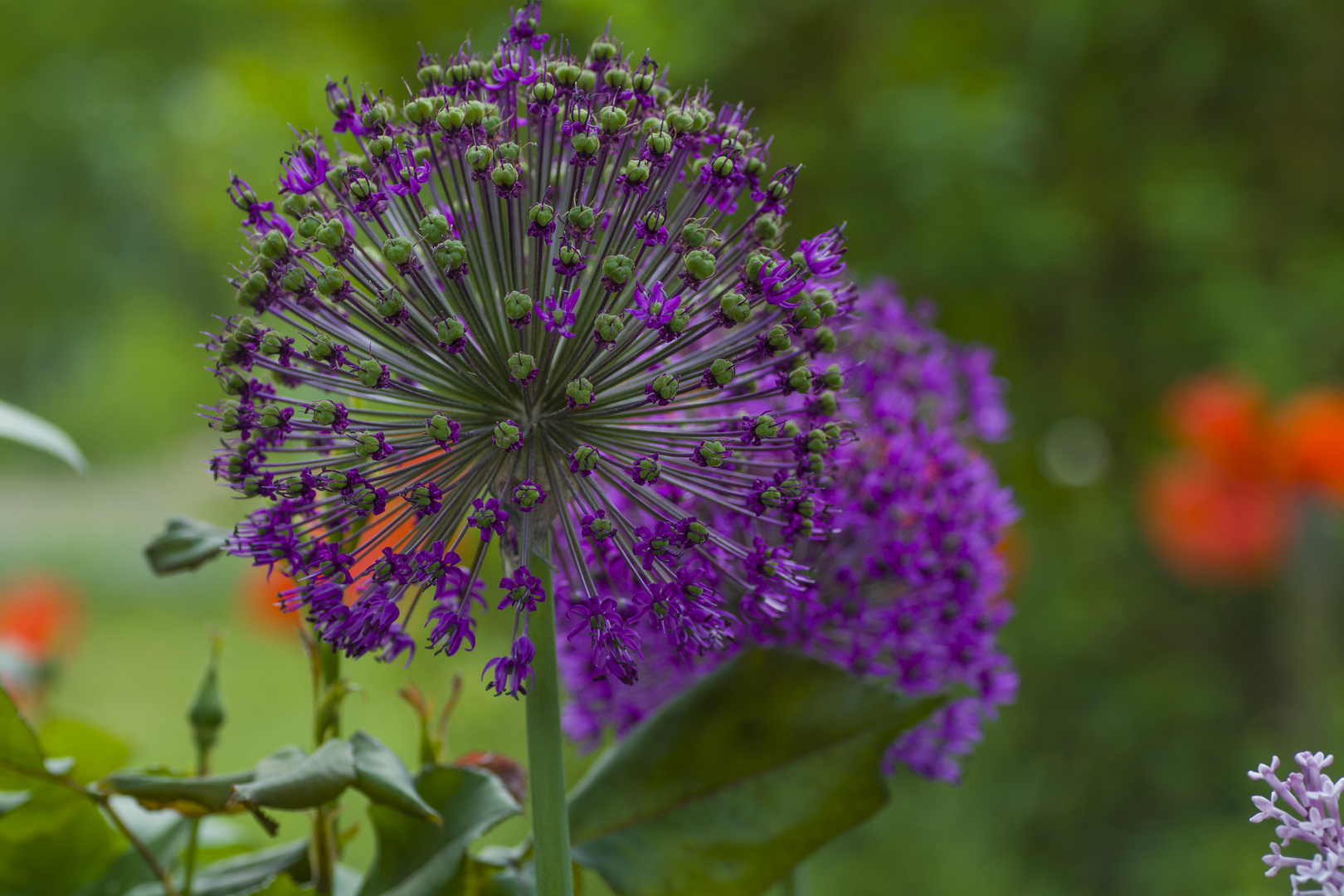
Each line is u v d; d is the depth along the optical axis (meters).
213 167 1.95
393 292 0.69
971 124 1.75
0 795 0.77
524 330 0.70
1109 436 2.36
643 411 0.70
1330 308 2.22
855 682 0.75
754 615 0.72
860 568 0.77
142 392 9.24
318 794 0.70
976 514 0.78
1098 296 2.26
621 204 0.71
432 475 0.70
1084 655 2.25
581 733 0.78
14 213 8.55
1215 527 1.98
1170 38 2.13
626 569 0.74
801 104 1.92
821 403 0.72
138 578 5.20
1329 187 2.34
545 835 0.70
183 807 0.73
